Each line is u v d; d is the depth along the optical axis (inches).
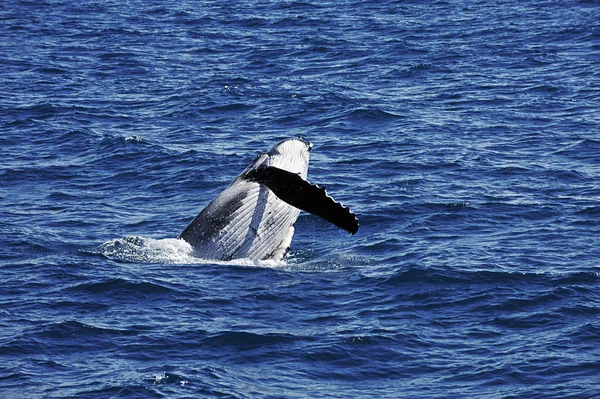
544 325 3307.1
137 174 5492.1
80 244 4274.1
